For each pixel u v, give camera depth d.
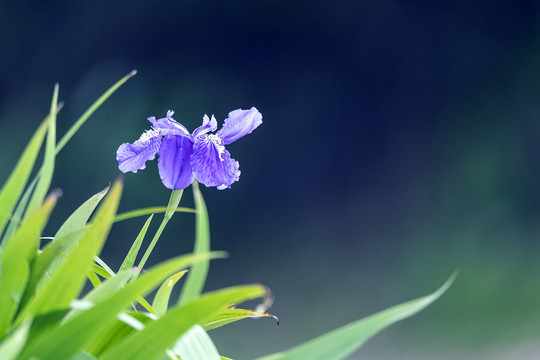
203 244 1.13
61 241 1.12
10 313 1.10
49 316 1.09
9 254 1.09
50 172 1.14
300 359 1.09
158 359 1.11
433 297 1.10
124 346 1.09
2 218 1.13
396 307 1.10
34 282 1.12
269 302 1.08
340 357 1.09
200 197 1.13
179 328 1.08
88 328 1.08
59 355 1.08
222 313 1.22
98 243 1.08
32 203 1.13
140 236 1.22
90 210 1.18
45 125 1.11
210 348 1.13
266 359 1.10
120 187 1.08
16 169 1.11
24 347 1.09
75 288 1.09
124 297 1.07
